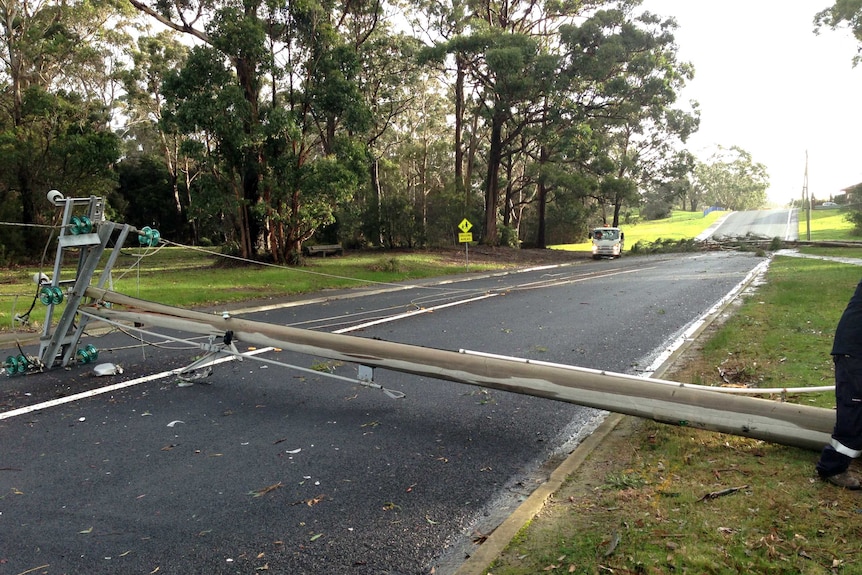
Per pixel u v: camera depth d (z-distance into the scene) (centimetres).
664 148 5459
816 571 286
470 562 320
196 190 2536
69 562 338
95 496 420
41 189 3259
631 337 990
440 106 5259
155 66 4419
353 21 3684
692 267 2636
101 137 3203
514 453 498
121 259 3191
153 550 350
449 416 595
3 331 1076
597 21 3922
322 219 2708
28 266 3008
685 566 294
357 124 2545
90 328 1087
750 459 430
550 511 373
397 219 4134
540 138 4188
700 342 898
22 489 432
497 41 3778
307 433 546
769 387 609
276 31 2517
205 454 496
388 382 723
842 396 370
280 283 1956
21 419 587
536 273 2711
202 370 730
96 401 646
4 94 3550
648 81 4172
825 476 382
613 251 3975
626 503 372
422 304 1493
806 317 996
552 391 502
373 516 388
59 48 3303
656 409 462
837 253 3036
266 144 2436
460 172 4491
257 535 365
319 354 619
